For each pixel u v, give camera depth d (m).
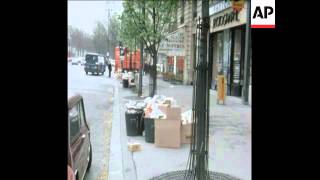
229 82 20.97
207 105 5.43
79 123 6.03
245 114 13.55
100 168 7.29
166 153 8.02
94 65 48.78
